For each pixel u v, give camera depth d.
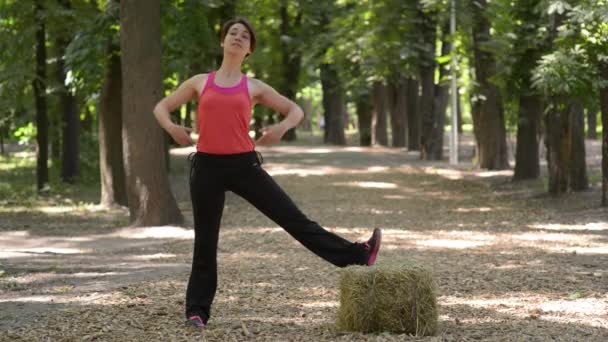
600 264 9.48
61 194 21.22
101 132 18.36
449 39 25.61
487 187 21.78
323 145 43.72
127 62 14.48
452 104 29.03
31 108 23.81
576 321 6.11
